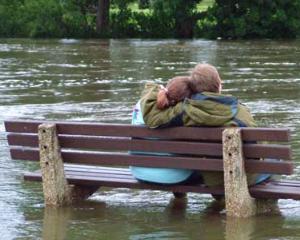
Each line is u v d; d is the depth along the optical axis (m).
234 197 12.77
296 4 84.06
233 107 12.88
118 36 87.50
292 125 22.64
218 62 48.66
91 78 38.53
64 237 12.13
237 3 84.19
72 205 14.08
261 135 12.44
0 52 60.47
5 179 16.19
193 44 71.44
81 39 84.44
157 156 13.20
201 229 12.45
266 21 83.88
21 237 12.16
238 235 12.06
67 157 13.90
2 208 13.91
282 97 30.02
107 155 13.58
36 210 13.77
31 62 49.62
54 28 87.94
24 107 27.38
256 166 12.65
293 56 54.16
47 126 13.69
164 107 12.98
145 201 14.38
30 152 14.15
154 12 87.44
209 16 85.38
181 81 13.09
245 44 71.38
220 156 12.86
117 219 13.16
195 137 12.88
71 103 28.47
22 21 89.31
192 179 13.47
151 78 38.28
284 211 13.47
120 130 13.38
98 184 13.86
